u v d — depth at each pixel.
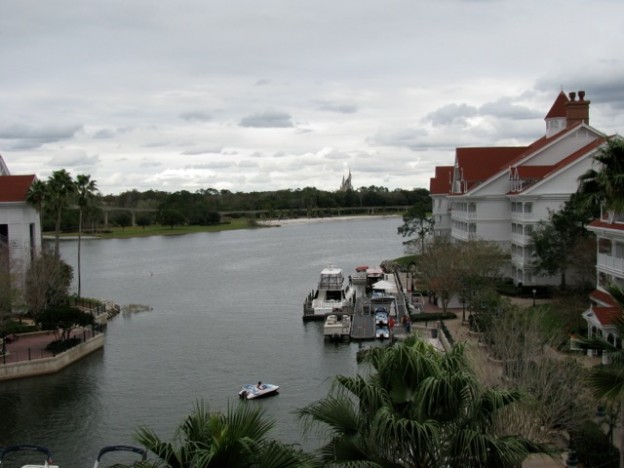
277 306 100.19
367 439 17.19
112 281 133.62
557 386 32.12
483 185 94.12
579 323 56.28
